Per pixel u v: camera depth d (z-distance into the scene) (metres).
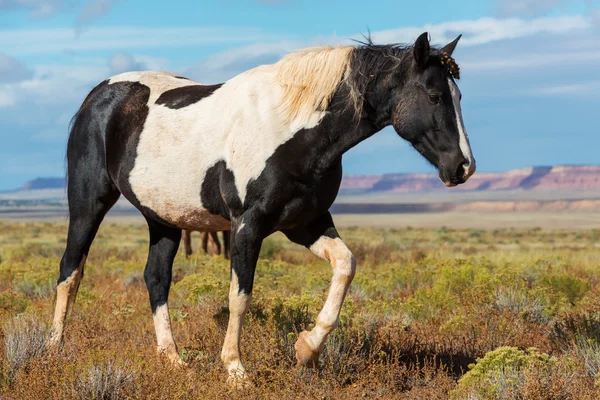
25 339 7.56
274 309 8.64
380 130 7.23
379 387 7.04
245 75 7.68
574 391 6.25
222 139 7.39
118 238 64.69
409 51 6.88
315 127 7.02
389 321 9.65
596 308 9.55
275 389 6.74
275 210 7.07
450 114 6.61
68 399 6.34
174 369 7.02
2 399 6.60
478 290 11.23
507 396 6.15
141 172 7.98
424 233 103.56
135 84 8.55
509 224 193.50
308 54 7.19
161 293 8.38
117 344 8.32
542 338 8.99
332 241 7.26
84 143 8.70
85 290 11.78
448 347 8.69
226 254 20.45
